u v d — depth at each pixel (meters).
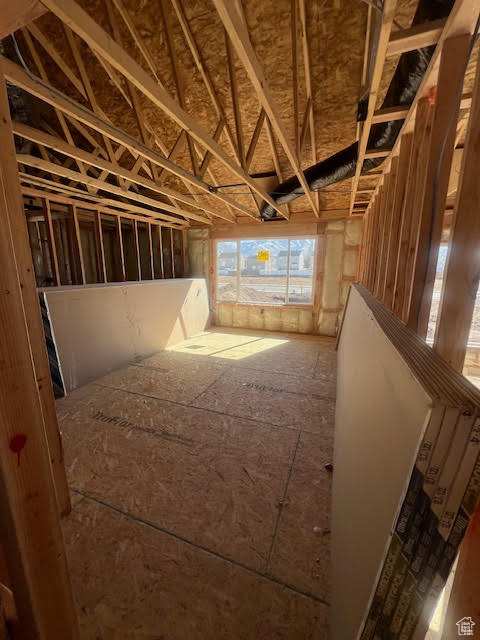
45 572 0.52
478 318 4.75
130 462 1.91
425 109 1.54
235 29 1.13
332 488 1.64
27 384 0.46
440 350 0.93
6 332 0.43
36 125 2.75
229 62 2.29
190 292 5.34
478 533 0.58
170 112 1.59
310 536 1.38
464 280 0.87
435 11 1.11
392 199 2.27
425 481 0.50
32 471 0.48
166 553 1.30
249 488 1.69
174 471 1.83
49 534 0.53
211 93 2.50
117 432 2.25
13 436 0.45
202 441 2.14
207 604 1.10
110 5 1.98
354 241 4.96
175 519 1.48
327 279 5.27
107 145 2.75
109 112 2.93
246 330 5.88
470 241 0.85
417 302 1.28
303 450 2.04
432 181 1.20
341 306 5.22
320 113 2.74
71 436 2.19
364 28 1.99
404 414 0.62
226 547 1.33
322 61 2.23
